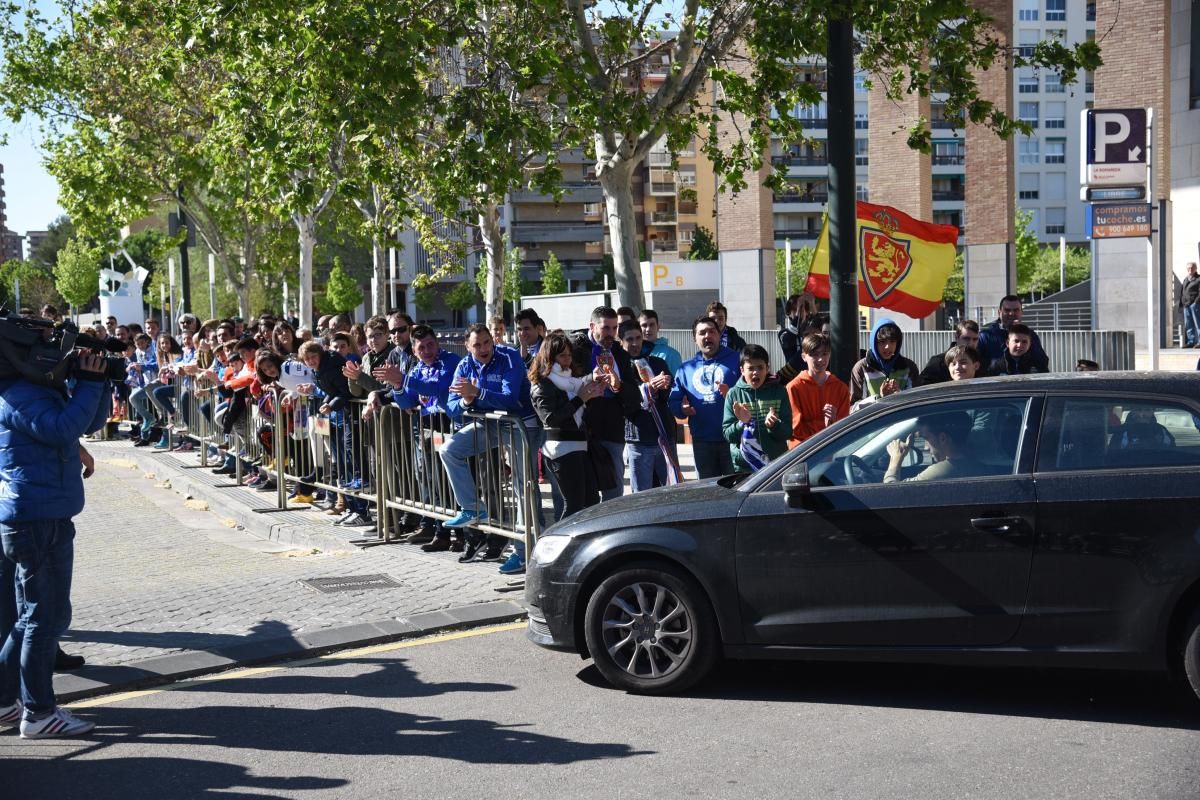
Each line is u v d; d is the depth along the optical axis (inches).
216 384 601.9
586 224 3649.1
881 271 450.6
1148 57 947.3
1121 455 210.8
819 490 225.8
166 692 249.0
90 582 370.6
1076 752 193.6
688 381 354.9
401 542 405.7
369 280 2974.9
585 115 507.8
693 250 3321.9
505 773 194.7
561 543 244.5
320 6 461.1
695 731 212.2
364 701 237.6
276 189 527.2
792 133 587.8
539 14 515.8
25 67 1062.4
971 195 1120.8
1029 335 374.9
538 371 315.3
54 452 216.7
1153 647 204.8
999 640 213.8
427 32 492.1
